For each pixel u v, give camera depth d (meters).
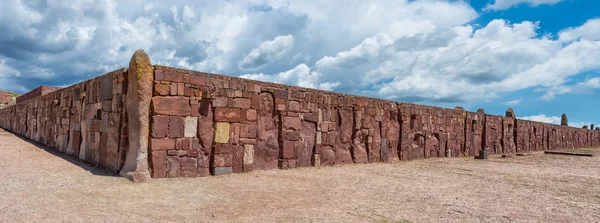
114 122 11.76
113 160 11.63
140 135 10.57
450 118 25.14
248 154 13.32
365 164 17.98
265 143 14.15
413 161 20.72
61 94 17.28
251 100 13.55
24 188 8.76
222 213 7.45
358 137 18.22
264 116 14.19
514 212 8.40
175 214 7.23
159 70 11.11
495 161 22.72
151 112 10.95
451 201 9.39
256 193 9.56
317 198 9.21
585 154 29.64
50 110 18.83
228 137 12.70
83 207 7.37
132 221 6.61
